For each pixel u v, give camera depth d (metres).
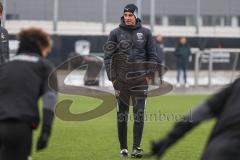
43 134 17.47
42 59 18.06
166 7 81.06
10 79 17.56
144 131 36.97
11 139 17.03
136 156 28.23
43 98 17.67
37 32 18.17
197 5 81.06
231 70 71.50
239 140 15.02
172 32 80.69
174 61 70.88
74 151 30.09
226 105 15.66
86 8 77.62
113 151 30.16
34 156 28.61
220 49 73.56
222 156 14.88
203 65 71.31
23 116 17.16
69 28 77.00
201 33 81.00
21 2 75.50
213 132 15.68
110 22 77.12
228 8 82.19
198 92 65.75
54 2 76.88
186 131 15.59
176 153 29.34
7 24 74.94
